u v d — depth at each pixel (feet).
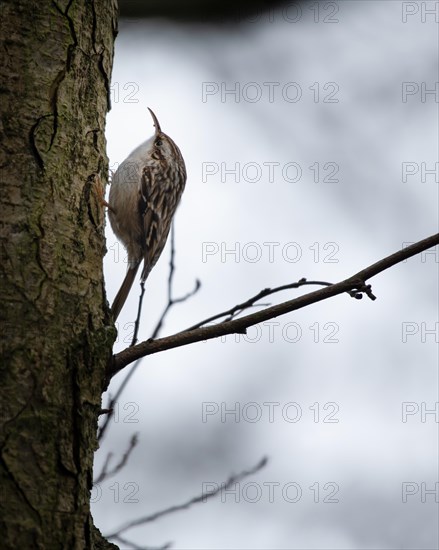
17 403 15.67
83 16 19.33
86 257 17.76
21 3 18.42
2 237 16.74
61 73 18.48
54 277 16.98
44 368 16.16
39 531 15.12
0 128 17.46
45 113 17.97
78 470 16.06
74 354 16.74
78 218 17.89
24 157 17.44
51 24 18.63
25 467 15.38
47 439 15.76
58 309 16.80
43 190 17.40
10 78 17.88
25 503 15.16
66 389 16.40
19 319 16.24
